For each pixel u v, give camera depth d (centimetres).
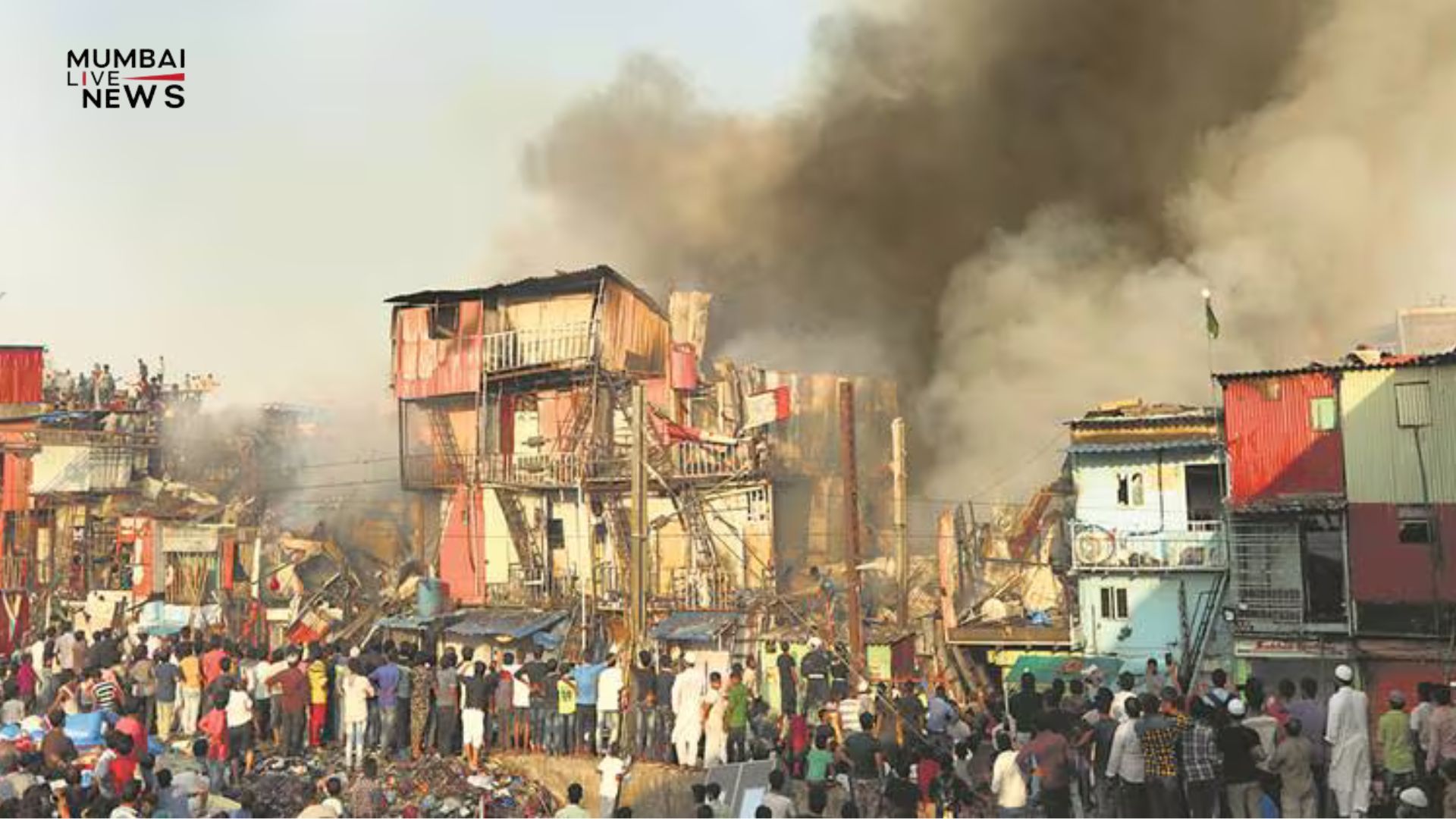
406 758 2700
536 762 2692
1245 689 1994
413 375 4888
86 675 2480
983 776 1967
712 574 4178
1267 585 3600
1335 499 3512
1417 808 1606
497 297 4822
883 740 2186
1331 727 1717
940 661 4144
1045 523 4438
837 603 4119
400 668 2719
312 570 4934
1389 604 3438
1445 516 3412
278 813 2148
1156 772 1642
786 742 2514
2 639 4478
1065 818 1753
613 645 3922
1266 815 1650
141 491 5294
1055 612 4281
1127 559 3947
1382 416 3519
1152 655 3900
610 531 4406
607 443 4550
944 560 4331
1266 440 3653
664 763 2648
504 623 4172
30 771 1878
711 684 2698
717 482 4303
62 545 5034
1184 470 3938
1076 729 1944
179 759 2428
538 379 4659
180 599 4700
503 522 4606
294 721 2641
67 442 5334
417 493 4941
